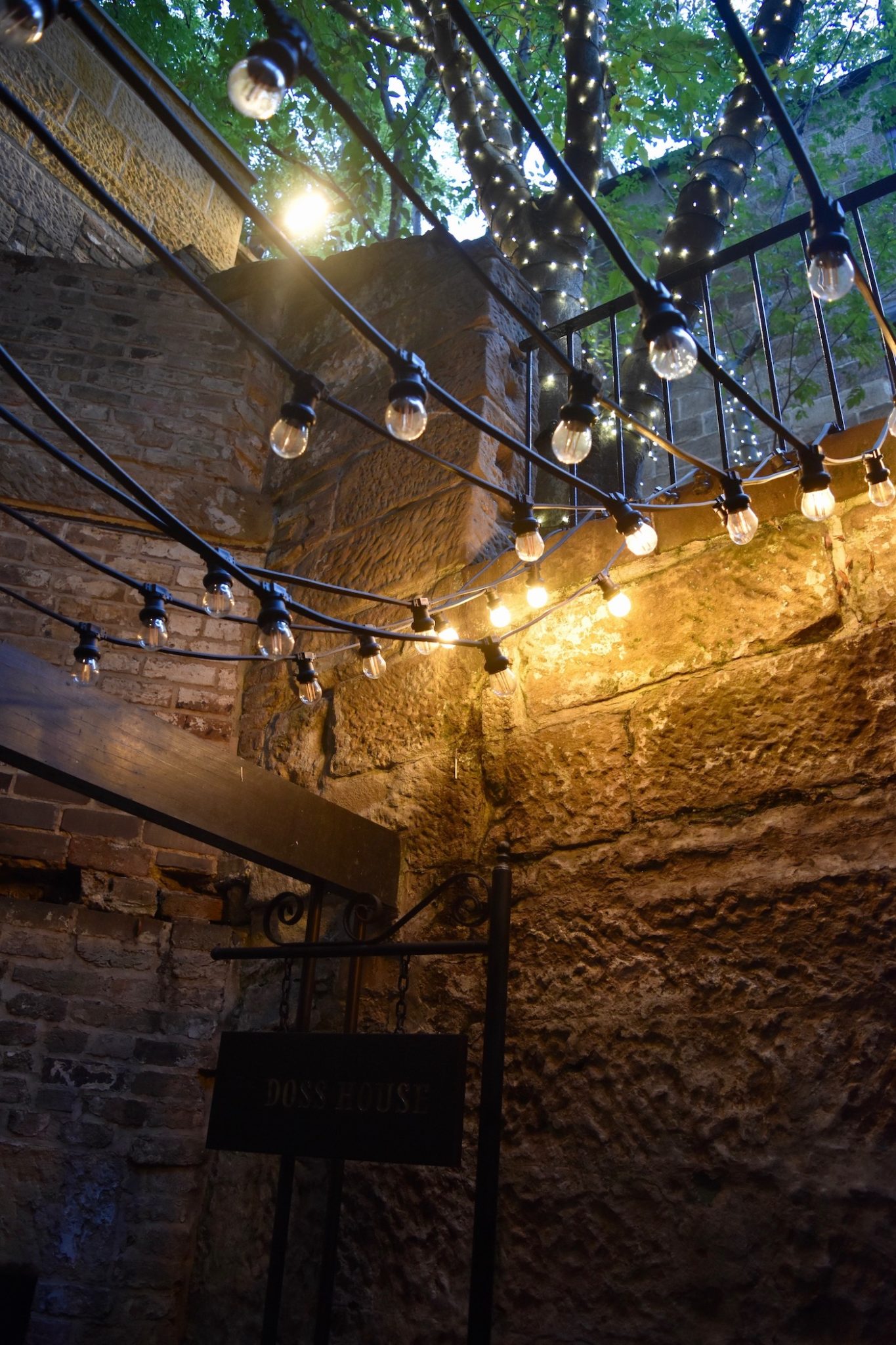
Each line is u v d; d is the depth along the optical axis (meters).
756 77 1.35
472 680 2.95
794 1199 1.98
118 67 1.23
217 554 1.90
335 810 2.75
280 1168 2.50
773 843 2.26
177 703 3.42
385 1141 2.13
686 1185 2.12
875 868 2.11
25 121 1.26
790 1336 1.90
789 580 2.47
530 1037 2.44
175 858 3.17
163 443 3.85
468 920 2.67
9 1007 2.88
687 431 7.27
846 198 2.84
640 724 2.57
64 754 2.16
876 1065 1.98
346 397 3.96
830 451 2.54
